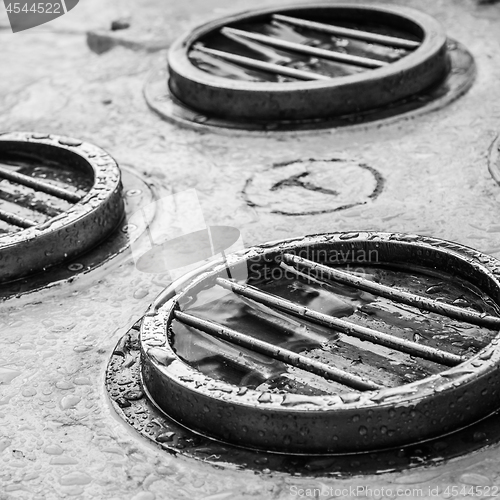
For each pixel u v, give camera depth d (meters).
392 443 0.54
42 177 0.72
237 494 0.53
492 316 0.57
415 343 0.56
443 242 0.61
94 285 0.65
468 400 0.54
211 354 0.58
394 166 0.72
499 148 0.72
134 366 0.59
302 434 0.54
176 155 0.76
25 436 0.57
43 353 0.61
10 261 0.65
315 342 0.58
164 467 0.55
